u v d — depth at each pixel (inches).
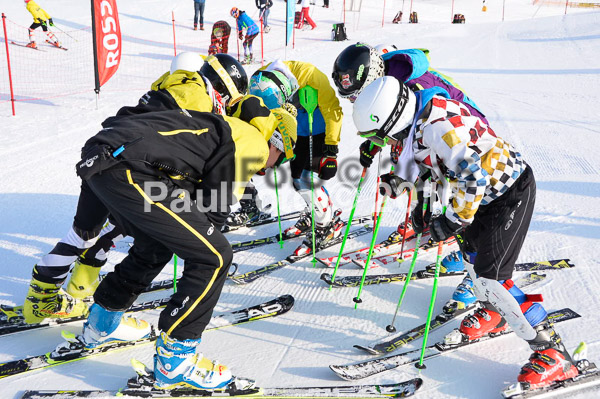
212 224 81.2
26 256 135.2
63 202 170.9
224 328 109.2
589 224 148.4
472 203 81.0
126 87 347.3
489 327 101.3
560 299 114.1
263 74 122.3
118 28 289.4
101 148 72.1
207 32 579.2
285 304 115.5
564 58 427.2
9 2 653.9
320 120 135.0
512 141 224.5
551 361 85.5
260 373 94.3
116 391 87.1
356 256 137.6
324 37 594.6
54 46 474.0
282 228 159.3
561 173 187.8
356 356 99.4
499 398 86.7
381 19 767.7
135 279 91.2
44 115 273.6
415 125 84.0
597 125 245.9
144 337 102.3
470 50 487.2
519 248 87.1
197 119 80.8
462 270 129.2
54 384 90.0
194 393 86.5
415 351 99.7
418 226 96.2
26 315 102.4
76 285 106.4
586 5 1025.5
